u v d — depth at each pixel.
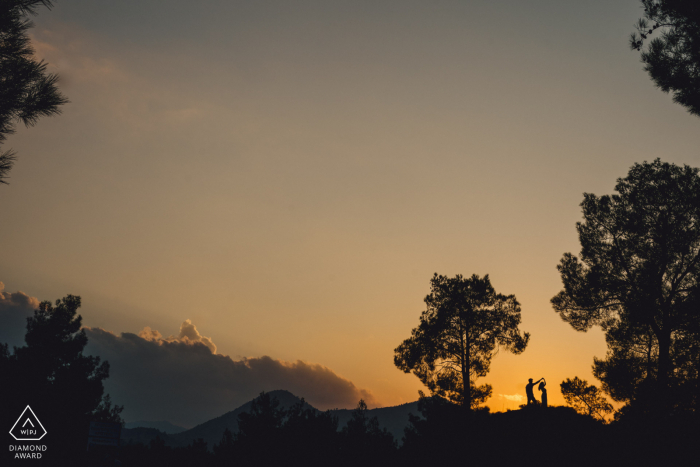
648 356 25.58
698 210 22.95
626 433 21.47
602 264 25.61
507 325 33.31
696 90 14.52
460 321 33.97
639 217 24.31
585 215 26.78
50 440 28.06
